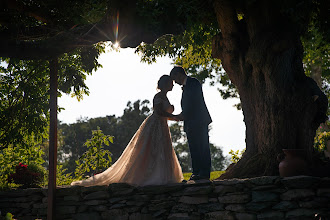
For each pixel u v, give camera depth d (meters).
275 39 6.38
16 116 8.24
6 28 5.53
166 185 5.75
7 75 8.47
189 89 6.05
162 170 5.93
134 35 5.63
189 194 5.55
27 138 8.76
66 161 43.91
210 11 7.27
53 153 6.41
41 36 5.73
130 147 6.46
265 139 6.57
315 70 17.34
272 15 6.61
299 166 5.45
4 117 8.11
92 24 5.68
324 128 12.09
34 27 5.71
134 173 5.98
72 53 8.21
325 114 6.47
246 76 7.09
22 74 8.48
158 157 6.01
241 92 7.29
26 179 8.01
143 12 5.45
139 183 5.96
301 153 5.54
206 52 10.40
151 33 5.68
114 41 5.69
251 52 6.73
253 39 6.79
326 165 5.79
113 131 43.41
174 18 5.76
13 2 5.49
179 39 9.48
